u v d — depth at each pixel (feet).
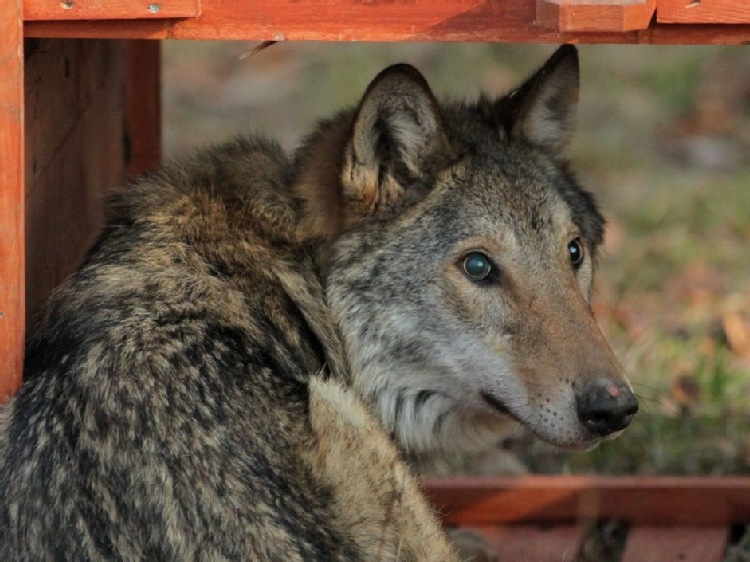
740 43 24.68
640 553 32.63
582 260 28.94
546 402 25.86
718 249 52.42
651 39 24.71
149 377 23.13
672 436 37.86
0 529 22.58
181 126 65.67
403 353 27.37
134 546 21.86
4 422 23.89
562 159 30.68
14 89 23.77
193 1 23.93
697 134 65.87
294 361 25.62
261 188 27.89
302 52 76.74
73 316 24.73
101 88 36.65
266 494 22.48
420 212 27.12
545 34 24.48
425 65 73.10
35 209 29.25
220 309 25.04
